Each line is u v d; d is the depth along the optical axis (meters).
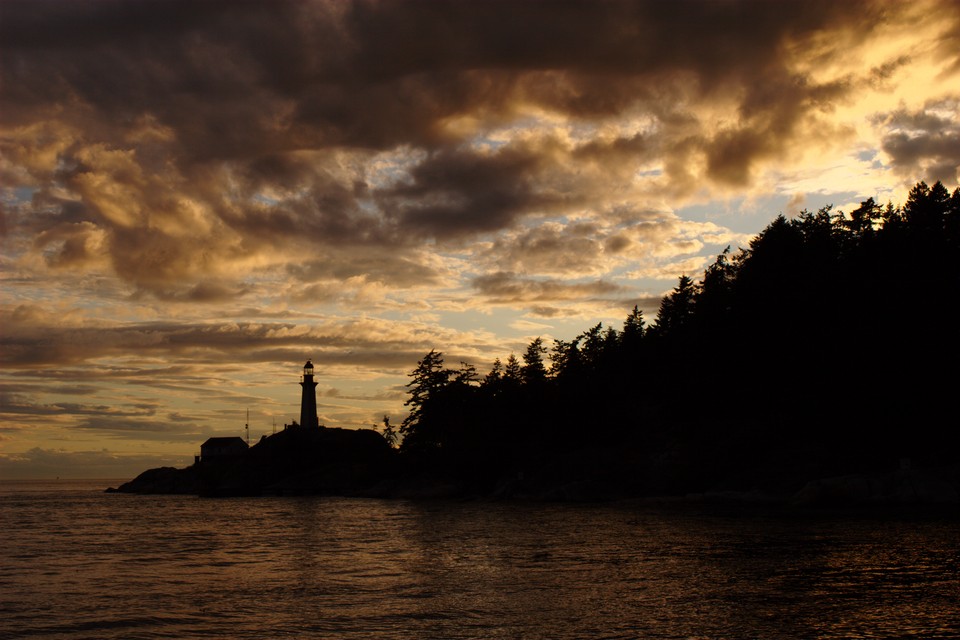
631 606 22.36
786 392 76.44
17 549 43.69
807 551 32.56
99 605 24.48
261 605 23.95
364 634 19.83
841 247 83.31
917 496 53.94
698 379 83.44
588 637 18.98
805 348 75.50
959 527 40.59
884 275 72.31
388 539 45.66
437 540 43.69
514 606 22.84
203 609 23.47
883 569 27.66
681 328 94.88
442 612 22.20
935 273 71.56
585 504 74.69
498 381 122.00
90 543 47.22
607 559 32.44
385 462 142.75
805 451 67.81
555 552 35.50
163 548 43.19
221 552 40.31
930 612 20.94
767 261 82.44
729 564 29.66
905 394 68.50
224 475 155.25
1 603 25.06
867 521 44.66
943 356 67.88
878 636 18.62
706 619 20.50
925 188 78.38
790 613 21.00
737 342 80.44
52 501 139.25
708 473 71.88
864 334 69.88
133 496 167.62
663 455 77.69
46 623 21.88
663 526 46.59
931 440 66.69
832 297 75.06
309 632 20.17
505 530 48.38
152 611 23.28
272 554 38.75
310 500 112.81
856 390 70.25
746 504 61.84
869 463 64.19
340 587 27.12
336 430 162.00
